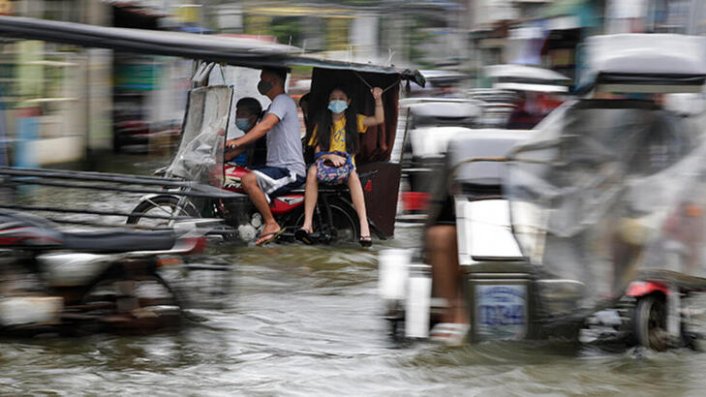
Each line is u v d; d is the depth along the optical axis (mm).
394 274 12078
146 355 11266
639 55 10422
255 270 16453
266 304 14094
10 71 25234
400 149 20297
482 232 10992
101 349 11414
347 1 49438
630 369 10680
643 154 10812
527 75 24938
